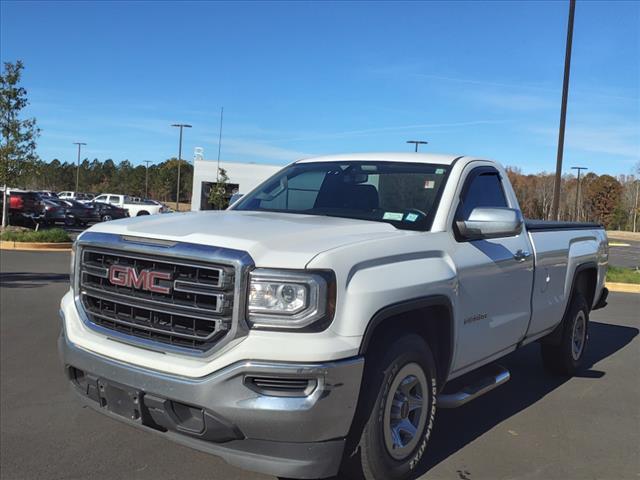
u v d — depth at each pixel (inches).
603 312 422.9
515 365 260.5
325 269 112.7
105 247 131.5
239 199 194.1
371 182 173.2
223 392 110.2
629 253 1320.1
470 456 161.6
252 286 111.8
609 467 157.4
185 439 117.8
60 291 406.3
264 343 109.6
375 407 123.2
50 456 155.5
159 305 121.3
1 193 1099.3
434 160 175.3
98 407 131.4
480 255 159.6
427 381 141.1
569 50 709.9
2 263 561.3
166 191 3875.5
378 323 119.3
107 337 130.8
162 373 117.3
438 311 144.9
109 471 147.6
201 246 117.5
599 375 246.8
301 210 173.2
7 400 195.2
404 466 134.2
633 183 3206.2
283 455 111.0
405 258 133.4
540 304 200.1
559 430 183.3
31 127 873.5
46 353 251.0
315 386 109.9
